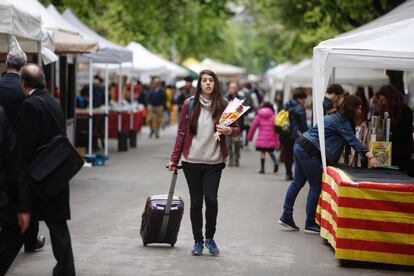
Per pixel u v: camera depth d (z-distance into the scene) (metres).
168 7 42.47
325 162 12.73
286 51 57.19
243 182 21.44
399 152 15.00
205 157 11.07
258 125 24.19
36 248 11.39
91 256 11.27
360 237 10.85
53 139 8.96
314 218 13.54
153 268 10.59
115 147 32.94
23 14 12.81
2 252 8.89
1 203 8.41
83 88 32.62
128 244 12.18
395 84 22.64
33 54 16.81
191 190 11.30
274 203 17.28
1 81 10.01
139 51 41.44
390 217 10.78
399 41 12.15
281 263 11.16
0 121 8.28
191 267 10.70
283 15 35.34
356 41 12.45
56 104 9.18
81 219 14.46
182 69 51.47
